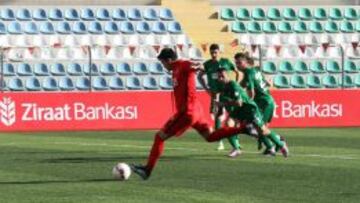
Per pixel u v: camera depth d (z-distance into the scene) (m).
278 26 78.88
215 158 37.31
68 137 51.62
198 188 26.81
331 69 75.81
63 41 73.56
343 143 46.38
